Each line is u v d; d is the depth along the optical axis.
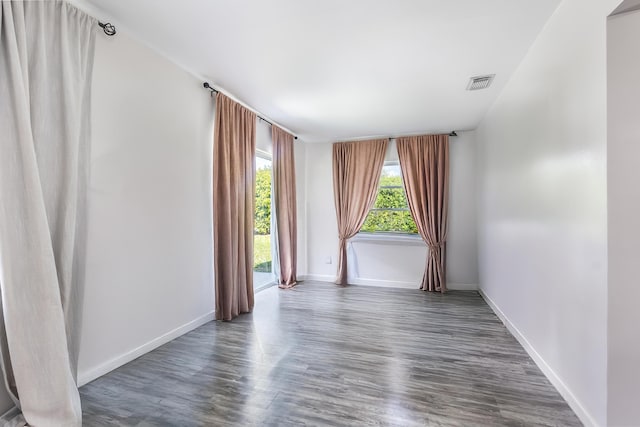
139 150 2.35
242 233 3.45
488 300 3.82
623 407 1.41
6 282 1.46
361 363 2.29
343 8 1.90
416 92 3.17
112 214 2.15
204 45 2.37
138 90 2.34
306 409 1.74
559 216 1.88
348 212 5.04
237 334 2.84
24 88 1.53
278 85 3.05
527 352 2.45
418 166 4.68
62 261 1.71
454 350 2.52
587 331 1.59
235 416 1.68
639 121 1.39
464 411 1.73
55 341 1.55
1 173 1.46
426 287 4.61
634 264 1.39
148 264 2.44
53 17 1.73
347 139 5.12
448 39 2.23
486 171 3.82
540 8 1.89
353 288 4.74
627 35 1.39
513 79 2.74
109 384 1.98
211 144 3.16
